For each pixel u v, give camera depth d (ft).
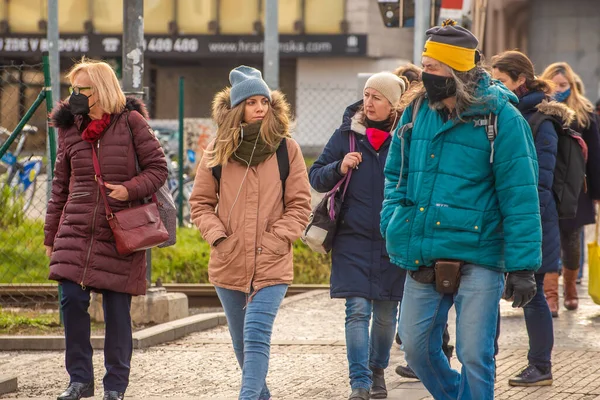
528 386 53.36
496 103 40.22
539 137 53.42
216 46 273.33
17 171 112.37
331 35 271.49
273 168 46.85
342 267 50.42
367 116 51.24
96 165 48.88
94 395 53.31
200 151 132.98
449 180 40.65
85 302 49.26
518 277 40.34
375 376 52.06
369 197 50.44
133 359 62.28
